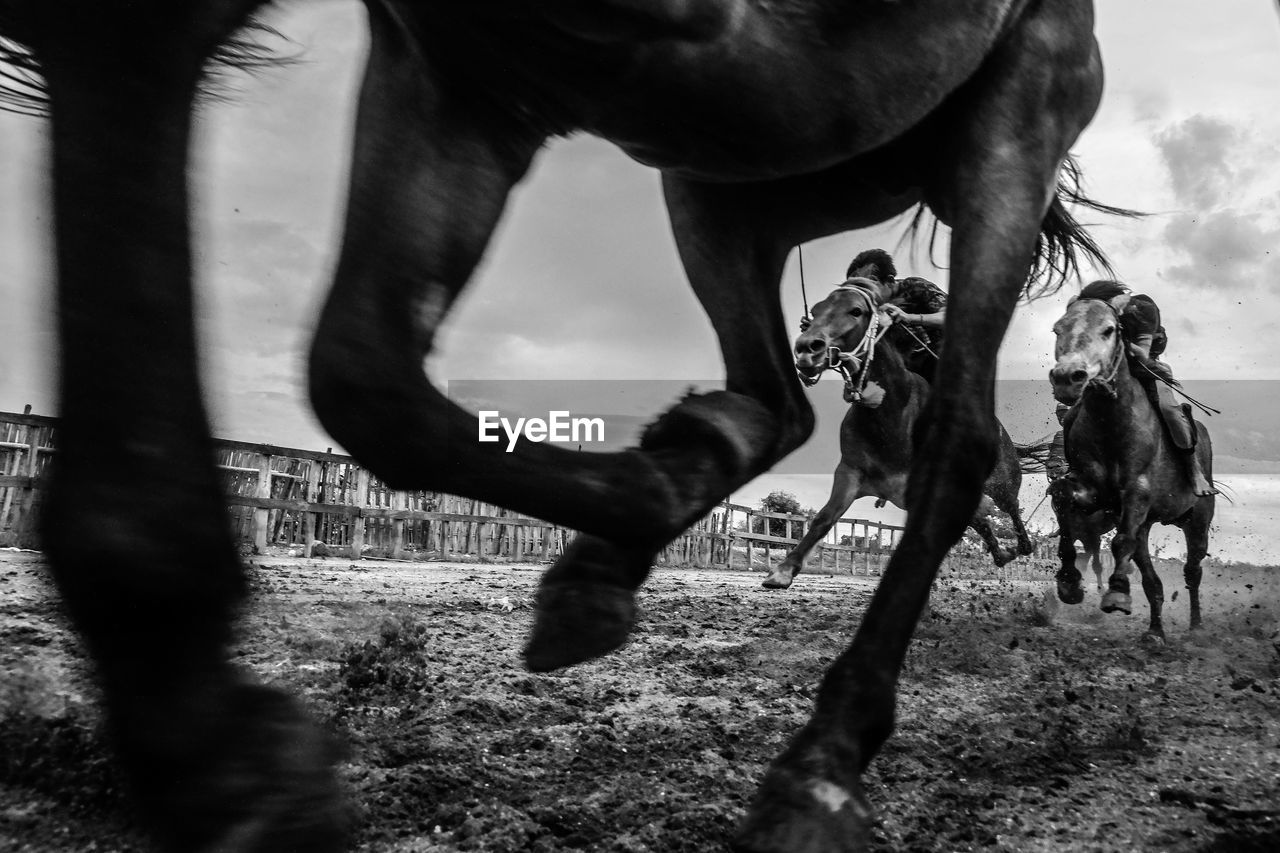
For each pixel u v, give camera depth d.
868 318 7.45
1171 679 5.36
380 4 2.07
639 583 2.73
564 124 2.26
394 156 2.06
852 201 3.23
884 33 2.32
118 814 2.21
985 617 8.29
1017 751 3.42
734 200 3.19
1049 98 2.93
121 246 1.13
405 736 3.08
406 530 14.25
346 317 1.87
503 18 1.93
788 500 23.48
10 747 2.48
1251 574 14.55
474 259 2.16
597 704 3.92
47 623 4.27
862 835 2.10
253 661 4.06
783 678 4.88
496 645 5.34
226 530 1.18
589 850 2.30
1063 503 8.14
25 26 1.18
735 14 2.08
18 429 9.69
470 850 2.25
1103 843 2.54
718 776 2.92
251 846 1.12
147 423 1.11
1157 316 7.87
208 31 1.25
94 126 1.14
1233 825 2.67
